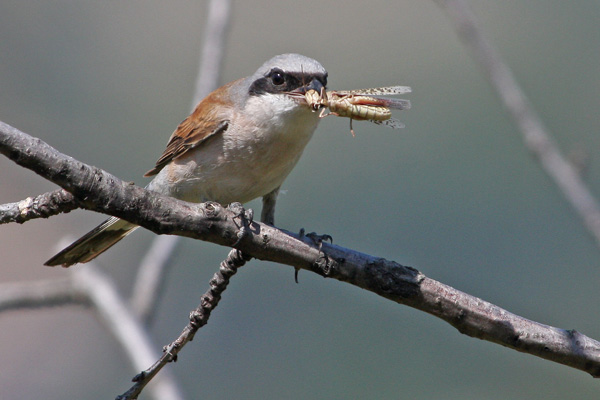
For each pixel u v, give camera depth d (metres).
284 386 11.70
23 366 12.47
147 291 8.62
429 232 13.16
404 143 14.21
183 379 12.09
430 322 11.08
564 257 12.66
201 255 13.74
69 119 14.48
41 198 5.30
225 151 7.59
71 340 12.92
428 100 14.84
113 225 7.32
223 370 12.25
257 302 12.73
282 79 7.48
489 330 5.92
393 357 11.05
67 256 7.39
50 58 15.20
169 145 7.96
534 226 12.96
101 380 12.56
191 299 13.31
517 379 9.66
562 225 12.91
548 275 12.52
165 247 8.80
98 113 14.66
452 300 5.90
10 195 12.92
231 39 16.17
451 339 10.73
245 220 5.81
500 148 13.95
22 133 5.07
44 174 5.14
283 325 12.34
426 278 5.94
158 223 5.53
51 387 12.38
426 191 13.65
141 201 5.45
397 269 5.94
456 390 10.11
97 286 8.62
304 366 11.76
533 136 7.67
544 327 5.98
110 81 15.18
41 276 13.27
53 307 8.62
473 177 13.70
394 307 11.53
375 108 6.78
